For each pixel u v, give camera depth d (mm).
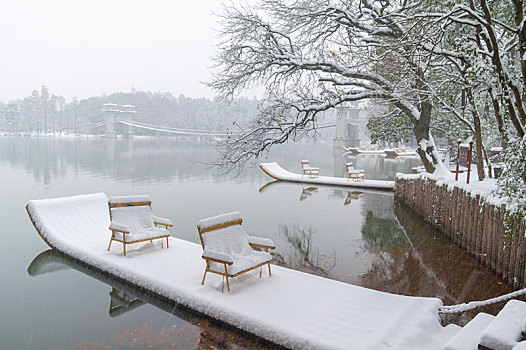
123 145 47906
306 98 11953
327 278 6168
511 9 7629
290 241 8688
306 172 22391
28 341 4375
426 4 8273
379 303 4887
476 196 7504
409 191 13102
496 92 6852
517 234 5711
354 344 3830
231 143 11000
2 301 5457
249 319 4430
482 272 6621
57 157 28844
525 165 4906
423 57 9945
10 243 8156
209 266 5395
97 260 6492
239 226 6078
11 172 19906
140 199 7438
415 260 7336
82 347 4242
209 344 4254
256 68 11977
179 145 51125
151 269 5996
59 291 5809
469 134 16875
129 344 4293
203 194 14898
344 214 11773
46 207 8039
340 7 12602
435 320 4398
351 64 11258
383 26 10570
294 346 4016
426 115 13211
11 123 86938
